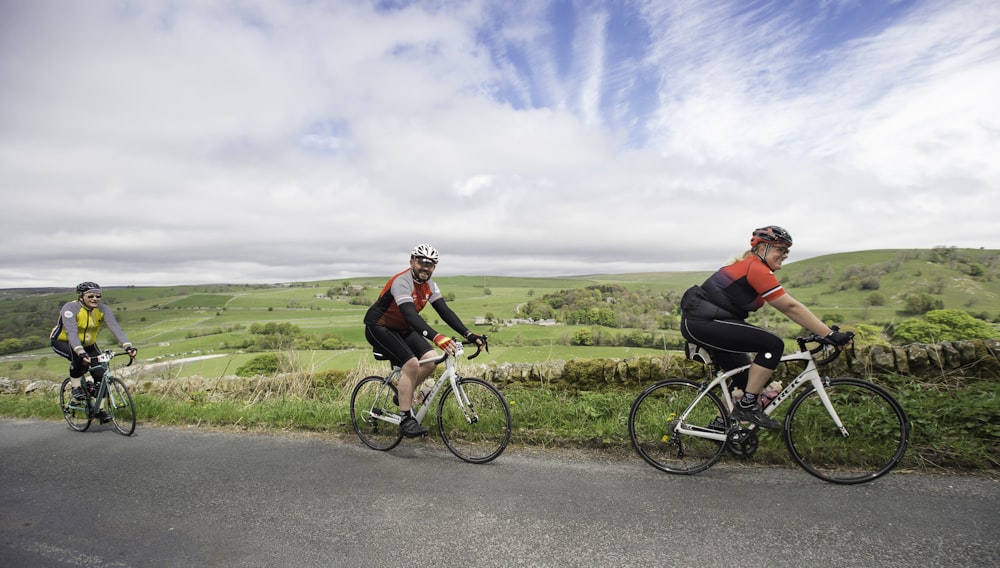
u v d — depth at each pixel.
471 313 59.16
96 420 6.45
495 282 122.81
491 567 2.58
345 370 6.87
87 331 6.02
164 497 3.69
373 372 6.49
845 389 3.92
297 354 7.66
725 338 3.66
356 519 3.19
